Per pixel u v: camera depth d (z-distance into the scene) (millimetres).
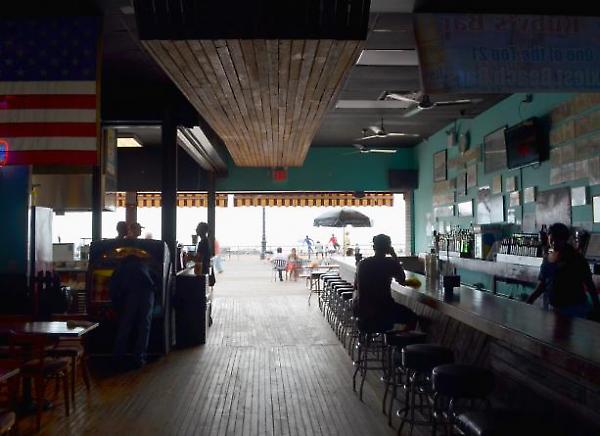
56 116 4863
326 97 6691
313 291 12336
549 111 7434
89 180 10109
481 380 3010
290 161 12133
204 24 4535
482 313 3461
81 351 5156
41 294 6156
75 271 7582
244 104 7012
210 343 7434
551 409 3145
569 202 6898
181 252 8508
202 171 13648
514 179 8398
